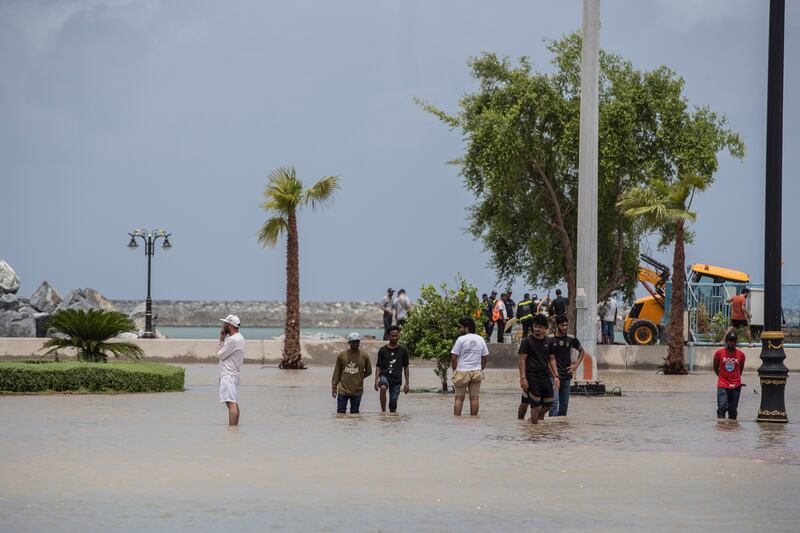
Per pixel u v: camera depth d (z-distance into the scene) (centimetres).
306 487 2194
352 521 1825
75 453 2731
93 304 10206
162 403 4403
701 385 5866
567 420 3816
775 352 3759
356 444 2988
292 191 7281
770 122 3756
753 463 2623
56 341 5469
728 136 8250
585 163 5144
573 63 8338
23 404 4328
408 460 2636
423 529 1756
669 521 1834
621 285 9238
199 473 2380
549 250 8775
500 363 7575
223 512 1903
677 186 7119
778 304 3772
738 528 1777
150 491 2130
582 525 1797
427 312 5181
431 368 7419
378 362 4162
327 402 4559
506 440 3119
